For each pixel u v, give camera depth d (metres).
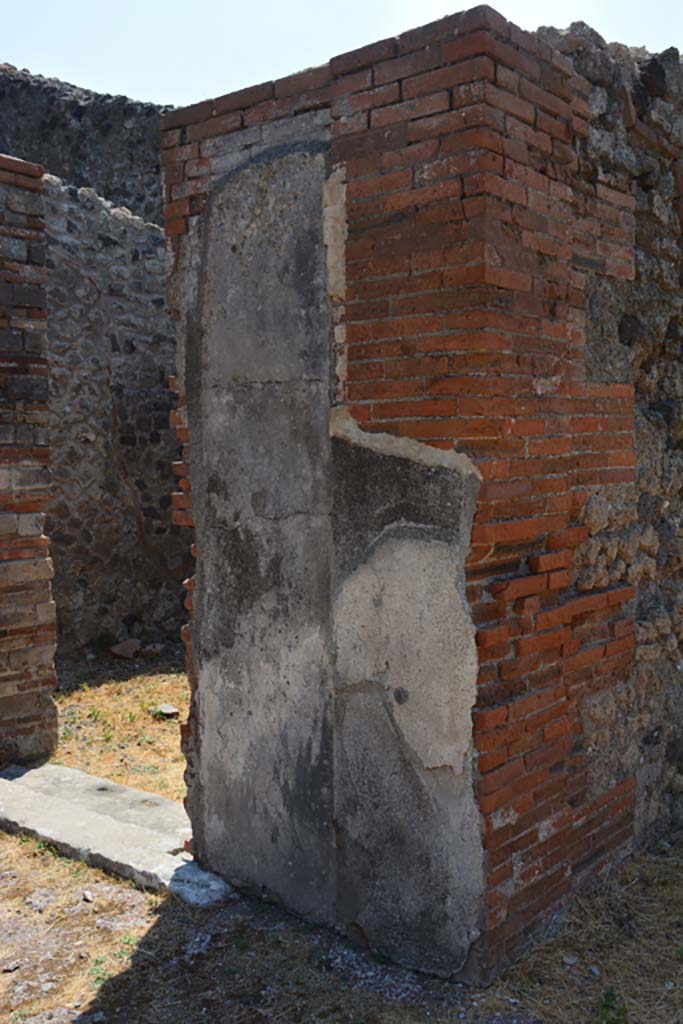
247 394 3.75
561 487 3.47
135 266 8.98
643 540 4.13
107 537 8.86
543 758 3.46
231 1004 3.21
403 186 3.17
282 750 3.73
